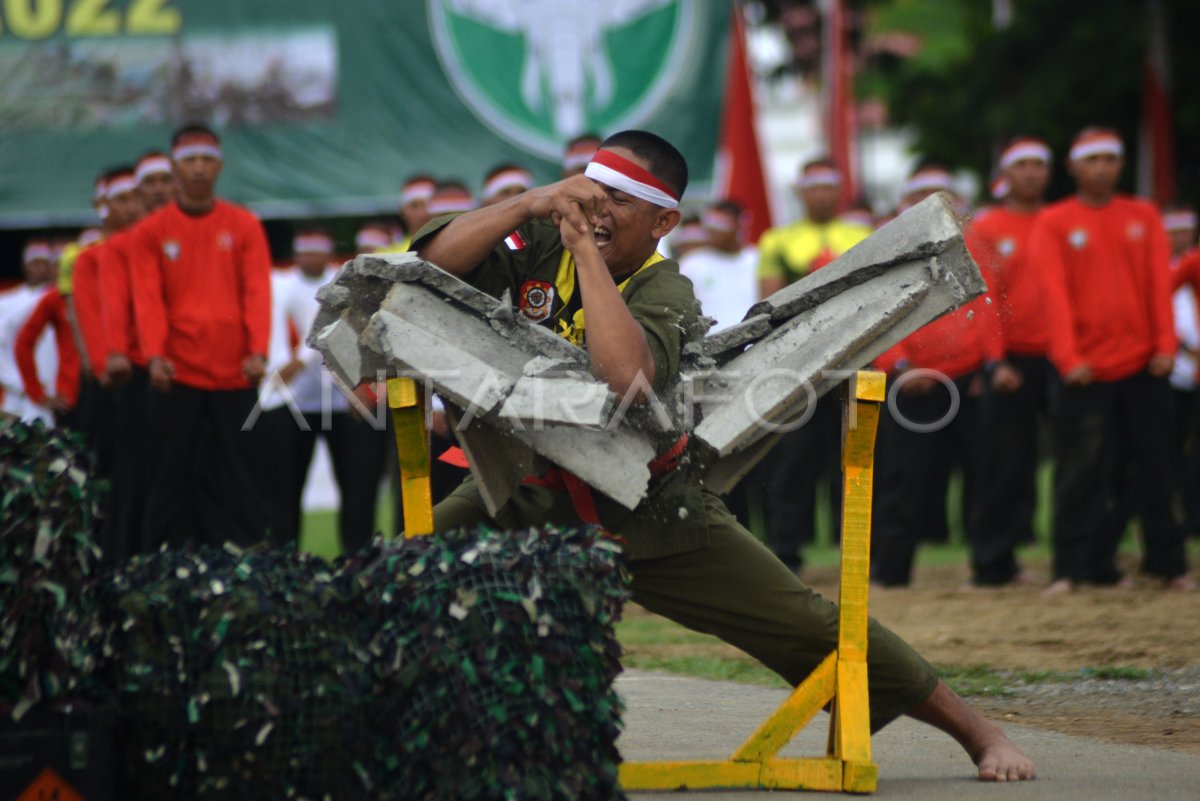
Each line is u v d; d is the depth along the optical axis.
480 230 11.70
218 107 47.50
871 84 94.00
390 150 47.62
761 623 12.14
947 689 12.95
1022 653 21.56
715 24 47.00
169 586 9.94
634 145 12.05
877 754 14.52
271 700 9.79
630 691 18.69
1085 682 19.09
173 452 27.39
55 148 47.34
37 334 36.72
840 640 12.15
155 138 47.53
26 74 47.19
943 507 41.47
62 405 37.09
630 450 11.34
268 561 10.22
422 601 9.94
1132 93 73.12
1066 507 29.47
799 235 33.72
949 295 11.71
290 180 47.66
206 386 27.50
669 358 11.56
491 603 9.92
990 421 30.62
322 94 47.62
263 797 9.82
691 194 47.34
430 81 47.47
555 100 47.38
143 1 47.34
